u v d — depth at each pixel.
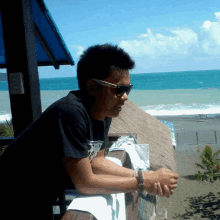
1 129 9.02
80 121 1.11
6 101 64.19
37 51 4.14
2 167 1.29
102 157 1.50
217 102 52.22
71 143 1.11
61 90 106.81
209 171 11.39
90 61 1.14
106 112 1.22
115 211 1.28
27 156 1.22
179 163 18.36
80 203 1.12
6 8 2.65
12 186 1.29
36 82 2.92
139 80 147.75
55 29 3.52
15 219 1.34
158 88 97.56
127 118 7.93
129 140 2.59
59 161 1.22
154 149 6.91
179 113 38.84
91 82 1.17
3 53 4.20
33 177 1.26
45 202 1.33
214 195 12.56
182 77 163.00
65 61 4.29
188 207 11.27
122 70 1.14
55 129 1.11
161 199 12.24
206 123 31.27
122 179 1.19
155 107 48.06
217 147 21.56
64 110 1.11
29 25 2.80
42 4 3.12
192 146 22.53
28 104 2.75
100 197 1.18
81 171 1.14
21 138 1.25
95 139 1.33
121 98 1.18
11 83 2.71
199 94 69.38
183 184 14.48
